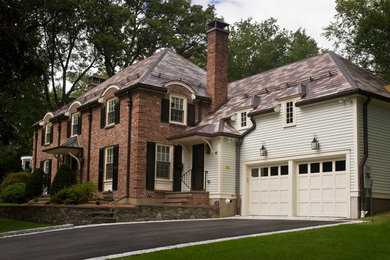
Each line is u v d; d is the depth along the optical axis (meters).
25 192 28.86
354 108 17.62
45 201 25.73
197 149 23.27
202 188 22.48
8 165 43.91
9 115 19.06
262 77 26.61
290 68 24.97
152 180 22.92
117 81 28.70
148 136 23.16
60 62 44.19
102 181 25.33
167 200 22.61
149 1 45.41
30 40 17.86
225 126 22.84
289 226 14.26
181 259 9.27
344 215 17.53
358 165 17.27
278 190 20.52
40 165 34.41
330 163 18.50
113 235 13.38
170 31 45.28
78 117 29.28
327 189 18.41
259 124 21.69
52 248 11.48
